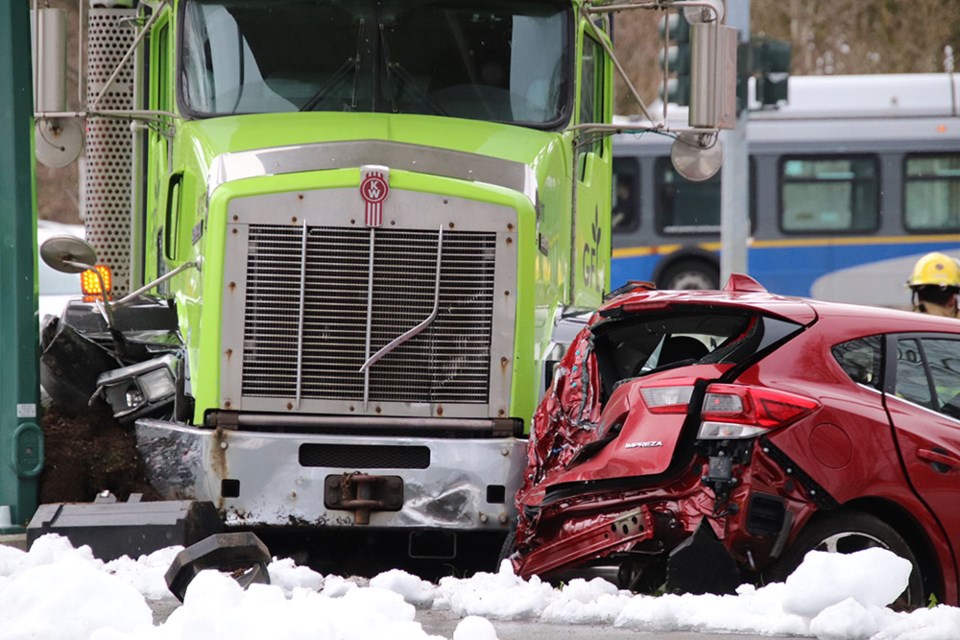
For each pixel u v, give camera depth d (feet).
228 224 84.89
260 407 85.10
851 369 72.90
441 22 96.37
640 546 71.15
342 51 95.96
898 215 308.60
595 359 81.92
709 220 312.71
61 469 91.50
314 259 85.10
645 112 98.73
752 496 68.85
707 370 71.51
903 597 70.23
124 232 112.68
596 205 104.83
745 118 199.93
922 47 471.62
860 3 480.64
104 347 94.53
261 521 83.71
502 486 84.38
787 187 311.06
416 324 85.51
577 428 80.69
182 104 95.81
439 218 85.46
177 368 89.25
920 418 72.64
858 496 70.23
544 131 95.81
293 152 87.56
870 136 309.01
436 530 85.35
